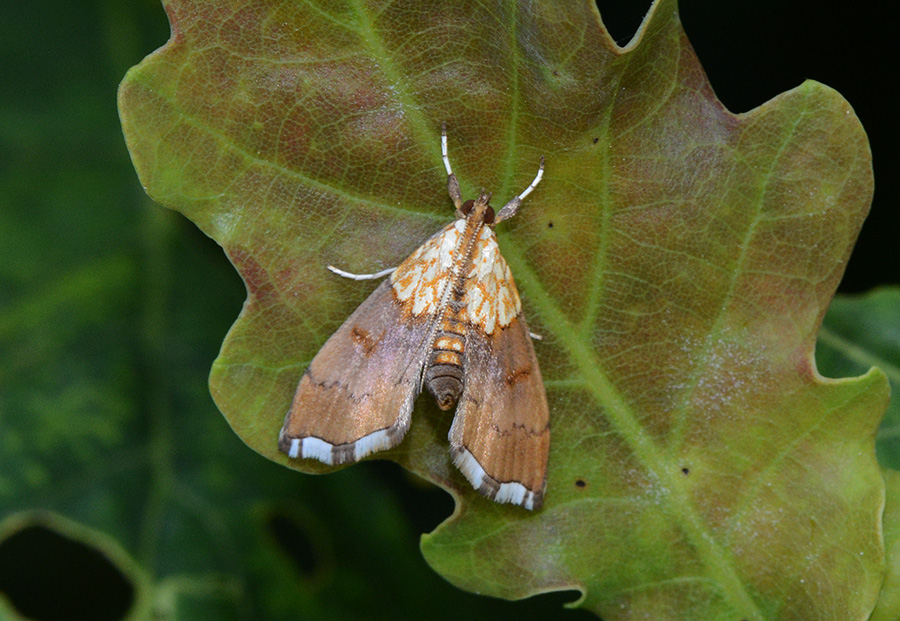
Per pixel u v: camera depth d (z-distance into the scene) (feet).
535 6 0.31
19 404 0.34
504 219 0.32
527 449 0.32
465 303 0.32
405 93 0.31
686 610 0.31
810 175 0.31
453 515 0.32
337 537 0.35
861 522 0.31
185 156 0.31
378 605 0.35
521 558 0.31
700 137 0.31
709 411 0.32
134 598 0.33
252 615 0.34
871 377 0.31
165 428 0.35
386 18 0.31
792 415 0.31
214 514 0.34
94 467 0.34
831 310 0.35
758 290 0.31
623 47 0.31
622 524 0.32
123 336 0.35
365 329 0.32
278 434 0.31
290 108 0.31
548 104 0.31
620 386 0.32
